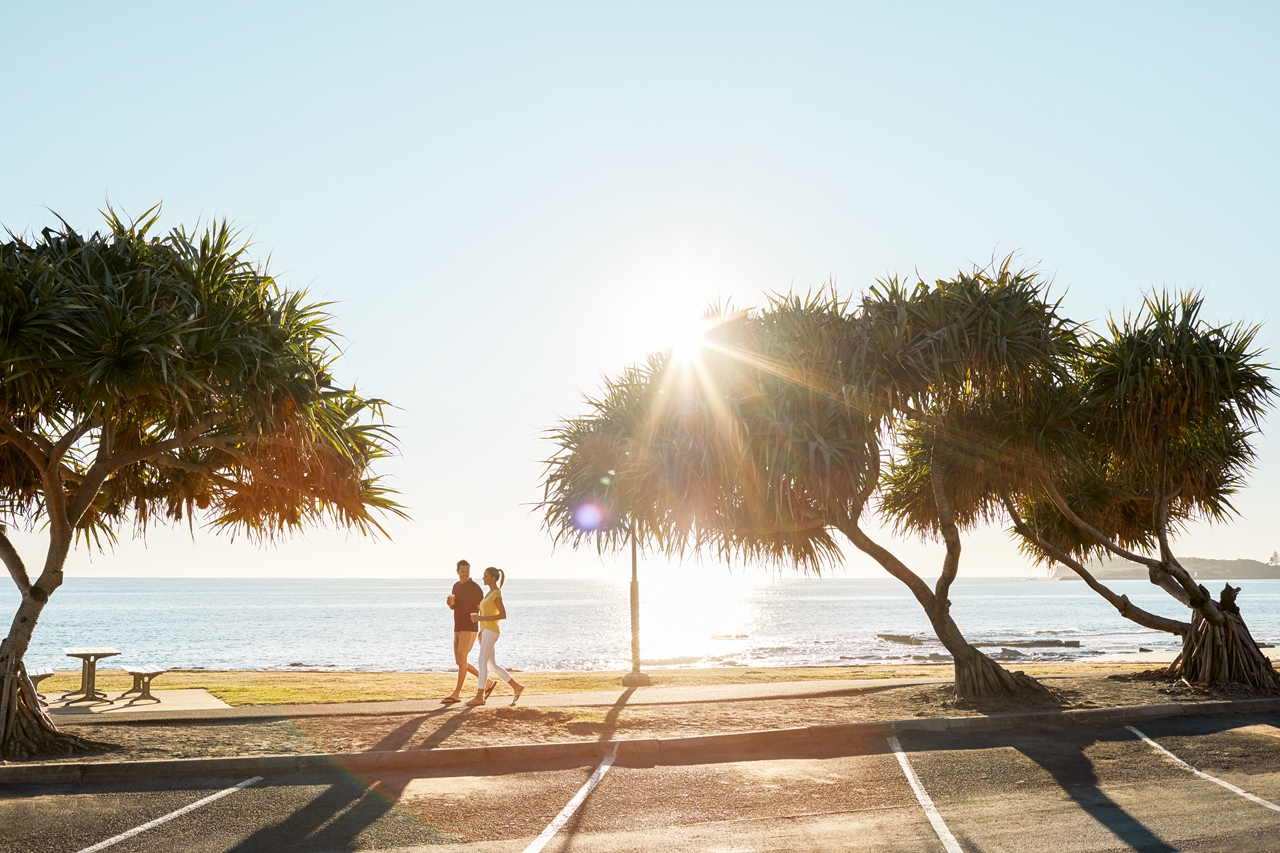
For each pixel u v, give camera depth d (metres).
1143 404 14.80
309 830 7.28
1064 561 17.64
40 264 9.32
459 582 14.28
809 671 23.20
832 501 13.27
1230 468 17.06
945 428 14.62
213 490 13.06
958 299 13.50
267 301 10.91
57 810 7.82
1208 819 7.60
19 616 10.14
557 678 21.25
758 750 10.67
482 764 9.88
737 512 13.42
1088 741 11.19
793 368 12.77
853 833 7.26
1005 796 8.51
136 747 10.03
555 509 14.11
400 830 7.32
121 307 9.43
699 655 46.03
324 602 163.25
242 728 11.41
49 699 15.49
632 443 13.50
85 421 10.25
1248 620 82.94
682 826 7.49
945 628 14.34
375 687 18.45
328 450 11.38
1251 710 13.76
